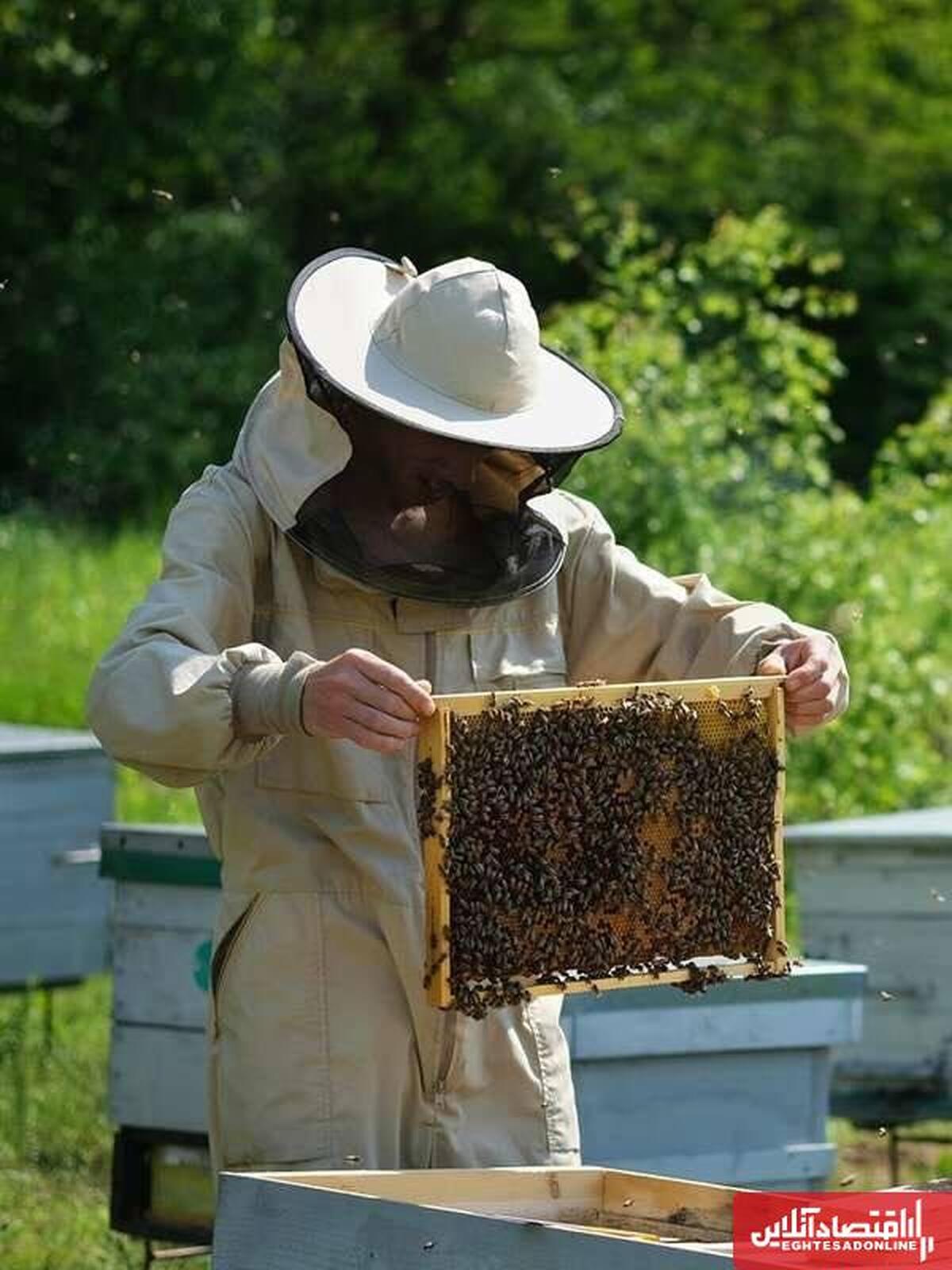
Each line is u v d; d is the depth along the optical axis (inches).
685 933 126.3
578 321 378.9
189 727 119.3
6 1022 301.7
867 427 888.3
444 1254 104.6
